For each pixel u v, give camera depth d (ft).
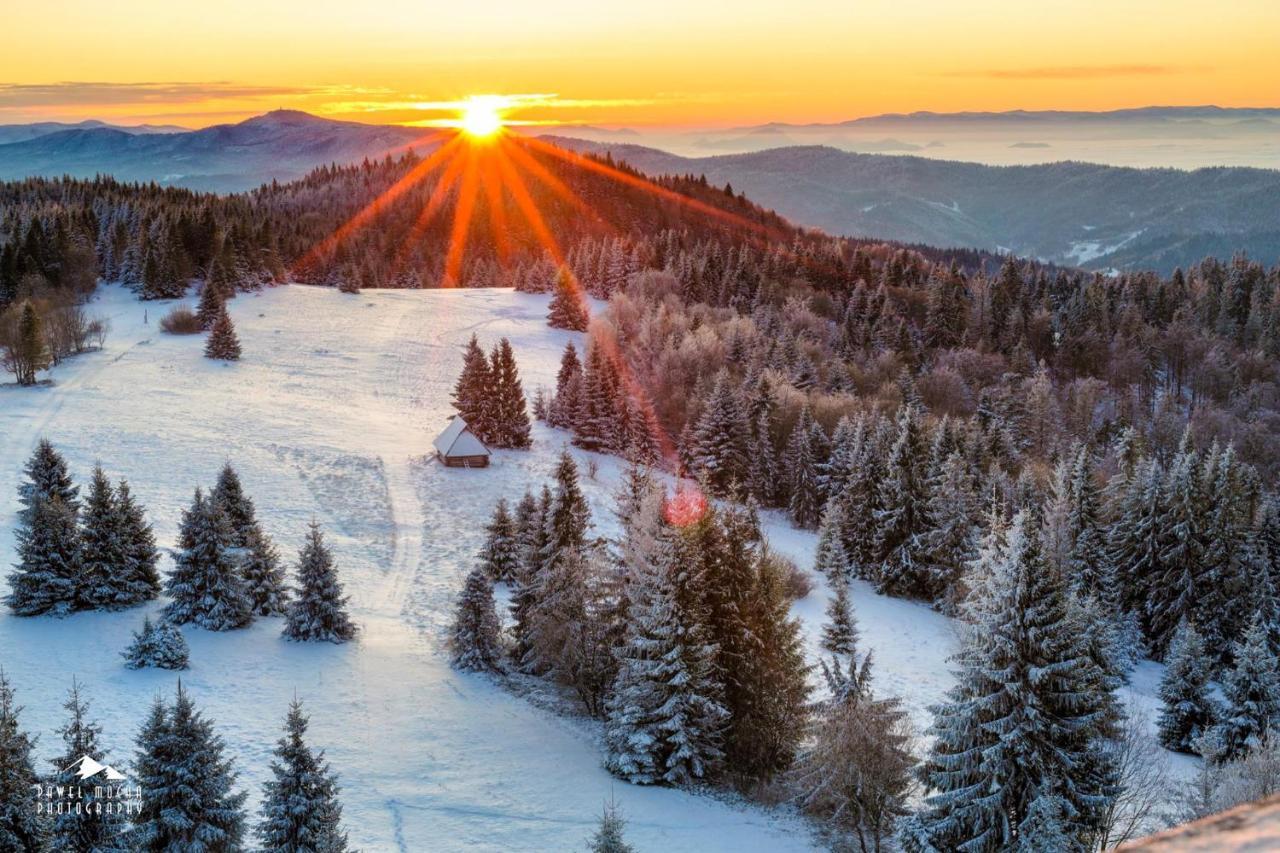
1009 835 100.99
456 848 115.75
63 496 195.72
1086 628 126.31
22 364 353.72
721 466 317.42
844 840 122.31
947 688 183.83
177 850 88.74
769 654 141.49
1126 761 119.85
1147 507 228.84
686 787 135.64
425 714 153.38
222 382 377.91
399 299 570.87
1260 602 215.51
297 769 94.12
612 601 164.25
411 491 283.79
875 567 253.44
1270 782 102.47
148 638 159.02
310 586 178.29
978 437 300.40
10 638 166.30
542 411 372.58
